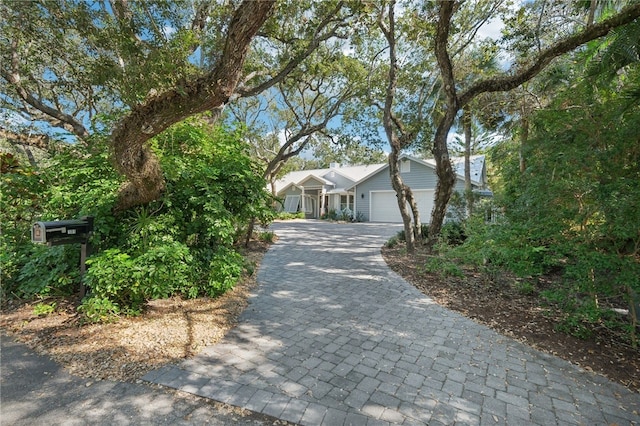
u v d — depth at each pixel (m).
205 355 2.87
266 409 2.15
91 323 3.29
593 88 4.02
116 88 3.38
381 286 5.50
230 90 2.61
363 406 2.23
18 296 3.81
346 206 22.89
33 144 7.14
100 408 2.09
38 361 2.62
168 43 3.43
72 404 2.12
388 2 7.25
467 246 5.64
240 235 8.61
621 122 3.46
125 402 2.16
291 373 2.63
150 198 3.87
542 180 3.80
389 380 2.59
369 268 6.95
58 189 3.81
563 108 4.01
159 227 3.89
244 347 3.08
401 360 2.93
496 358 3.01
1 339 2.97
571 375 2.74
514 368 2.84
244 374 2.58
